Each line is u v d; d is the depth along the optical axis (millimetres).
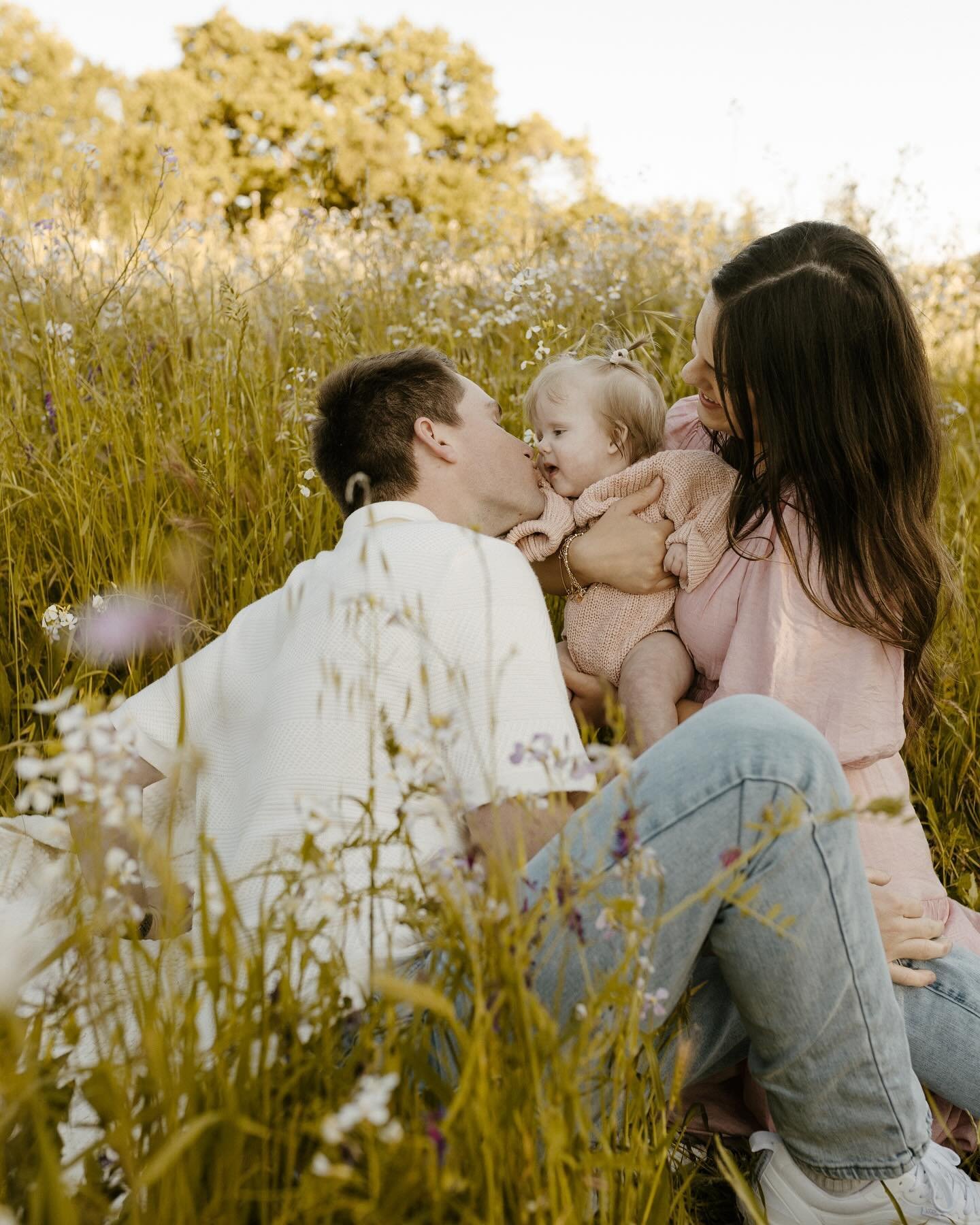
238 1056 1094
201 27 21219
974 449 3840
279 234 4254
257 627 1781
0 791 2084
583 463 2465
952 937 1870
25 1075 992
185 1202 976
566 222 4820
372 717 1306
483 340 3816
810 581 1908
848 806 1401
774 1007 1426
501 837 1313
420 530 1687
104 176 3977
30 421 3236
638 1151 1203
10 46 16016
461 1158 1037
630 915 1141
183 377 3271
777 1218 1592
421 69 22578
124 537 2736
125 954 1391
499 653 1567
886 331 1917
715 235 5152
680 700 2234
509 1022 1106
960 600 2410
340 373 2059
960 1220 1538
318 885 1231
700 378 2172
